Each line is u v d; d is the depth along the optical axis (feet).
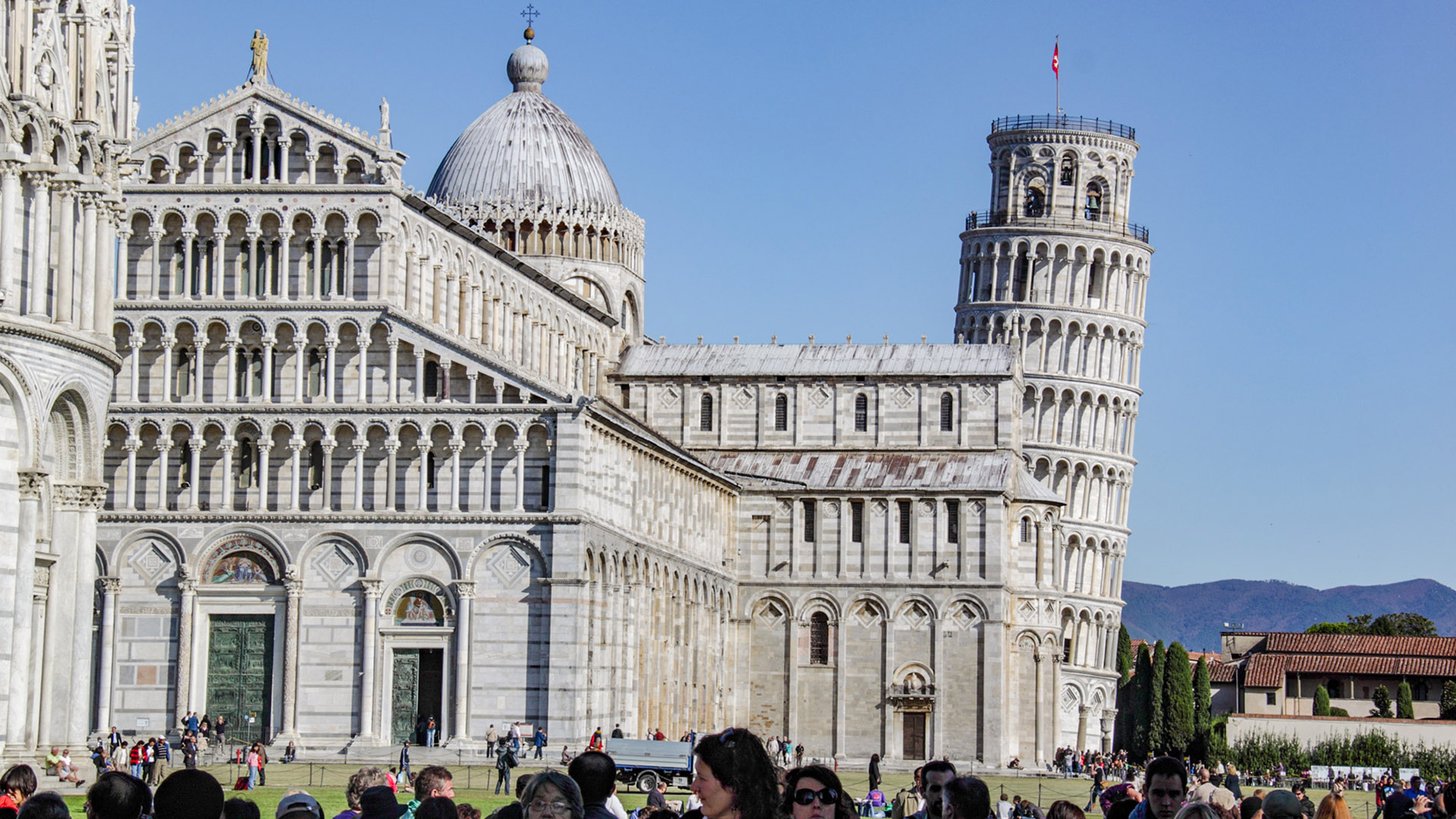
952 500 517.14
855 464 530.68
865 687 516.32
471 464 398.21
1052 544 538.47
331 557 397.60
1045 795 414.62
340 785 329.93
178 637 396.57
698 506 489.26
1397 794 153.69
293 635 394.73
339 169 399.85
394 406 395.96
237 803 109.40
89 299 246.88
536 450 397.80
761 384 541.75
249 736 395.75
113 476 400.06
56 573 244.83
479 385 400.67
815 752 515.50
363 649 394.73
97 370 248.32
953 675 512.63
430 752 387.75
